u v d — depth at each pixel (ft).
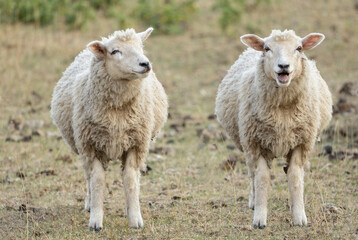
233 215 40.65
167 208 42.73
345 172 50.49
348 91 78.74
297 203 37.78
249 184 49.03
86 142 38.45
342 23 115.96
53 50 100.99
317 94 39.22
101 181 38.09
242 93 39.65
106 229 37.68
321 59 97.14
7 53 97.96
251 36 38.17
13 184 49.55
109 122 37.37
